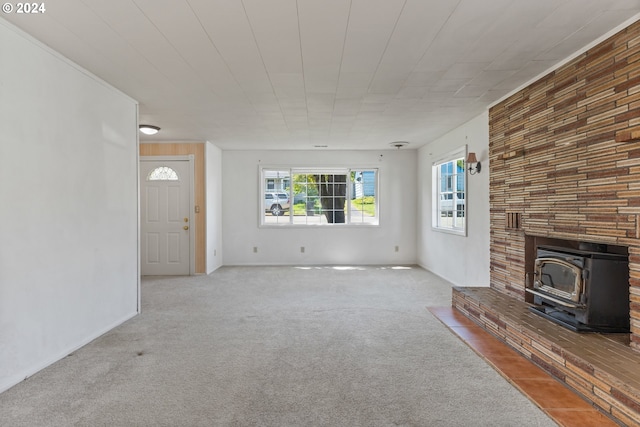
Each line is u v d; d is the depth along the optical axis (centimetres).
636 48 212
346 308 402
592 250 262
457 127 512
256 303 425
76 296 285
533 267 327
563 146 275
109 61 278
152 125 496
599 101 240
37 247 245
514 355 266
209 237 627
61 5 200
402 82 326
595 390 195
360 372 245
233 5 200
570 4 201
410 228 719
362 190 725
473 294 362
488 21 220
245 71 299
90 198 302
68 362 261
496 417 191
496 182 383
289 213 723
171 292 483
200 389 222
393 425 185
